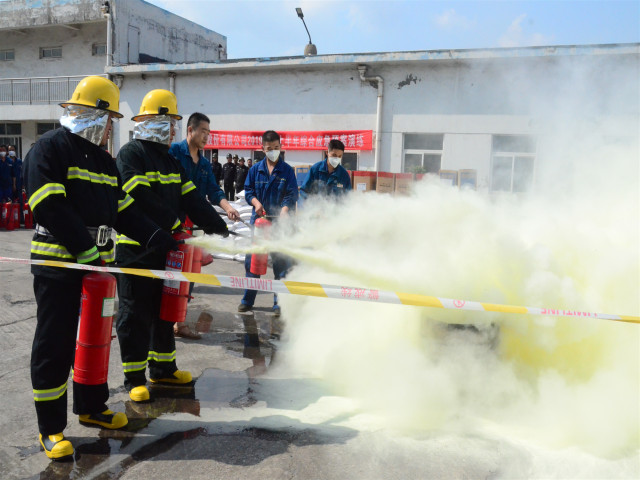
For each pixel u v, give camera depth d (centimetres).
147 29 2055
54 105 1898
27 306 516
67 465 241
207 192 462
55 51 2064
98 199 259
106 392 272
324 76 1456
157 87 1653
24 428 275
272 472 236
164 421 286
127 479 230
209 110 1595
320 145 1472
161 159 325
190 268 317
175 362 361
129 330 311
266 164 516
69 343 251
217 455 251
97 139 258
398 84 1366
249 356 397
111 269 251
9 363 365
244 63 1504
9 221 1172
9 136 2098
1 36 2105
